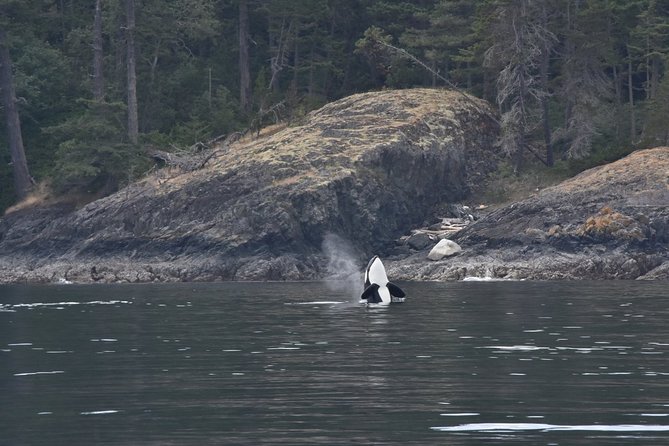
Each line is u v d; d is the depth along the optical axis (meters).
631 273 178.12
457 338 82.75
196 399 54.16
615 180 196.00
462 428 46.00
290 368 65.50
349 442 43.38
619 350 74.00
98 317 109.56
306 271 197.88
